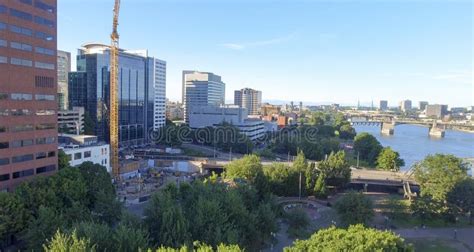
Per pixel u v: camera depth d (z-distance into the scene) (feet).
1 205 233.14
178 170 569.23
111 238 177.99
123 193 414.82
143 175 532.73
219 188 289.12
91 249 155.94
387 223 330.54
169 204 227.81
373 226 319.27
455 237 295.89
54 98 334.44
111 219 250.37
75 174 307.37
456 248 270.67
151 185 465.88
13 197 242.78
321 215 357.00
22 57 296.92
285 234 288.51
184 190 308.60
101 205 255.70
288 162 608.60
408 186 448.24
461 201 335.06
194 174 542.98
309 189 417.69
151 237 201.98
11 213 236.02
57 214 220.43
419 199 350.43
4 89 282.36
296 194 423.23
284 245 262.47
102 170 349.61
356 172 542.57
